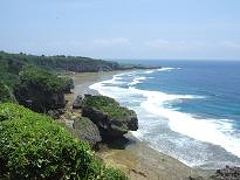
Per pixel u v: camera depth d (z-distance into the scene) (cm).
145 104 6869
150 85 11581
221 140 4197
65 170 1038
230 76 17225
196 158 3550
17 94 5275
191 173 3164
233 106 7219
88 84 10819
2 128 1107
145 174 3112
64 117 4941
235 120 5538
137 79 13988
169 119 5369
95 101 4131
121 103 6944
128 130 4019
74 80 12138
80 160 1063
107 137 3934
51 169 1014
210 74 18750
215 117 5809
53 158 1025
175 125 4944
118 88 9906
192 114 6016
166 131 4572
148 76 16200
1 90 4091
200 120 5444
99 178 1087
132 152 3675
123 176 1245
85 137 3450
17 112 1276
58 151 1034
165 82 13012
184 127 4853
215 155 3631
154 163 3388
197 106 7075
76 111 5353
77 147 1063
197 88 11156
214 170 3219
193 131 4628
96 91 8850
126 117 4047
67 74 14500
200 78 15538
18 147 1029
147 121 5172
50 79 5466
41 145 1025
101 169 1127
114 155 3553
